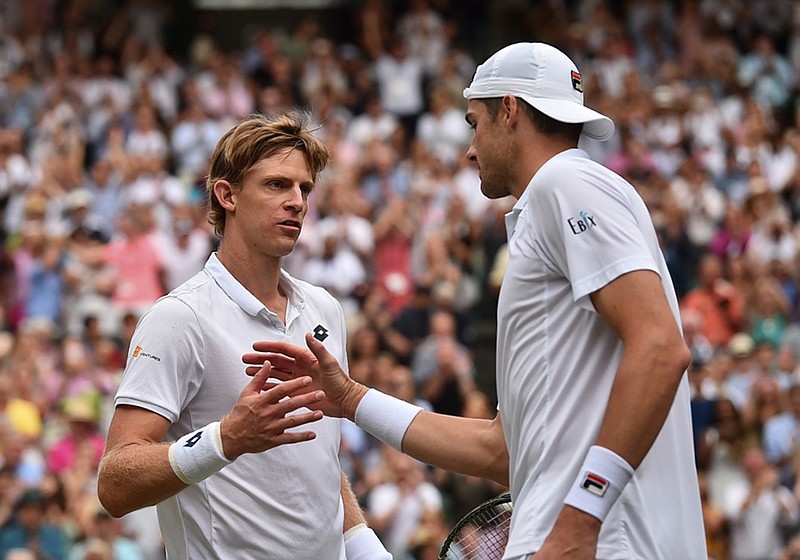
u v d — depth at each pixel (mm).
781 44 44719
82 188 34906
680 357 7707
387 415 9555
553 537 7730
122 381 9289
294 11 49438
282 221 9484
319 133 35875
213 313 9445
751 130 37844
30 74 40469
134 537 21562
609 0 46562
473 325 31641
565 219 8070
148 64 41469
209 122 38094
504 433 8789
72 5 44969
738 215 33406
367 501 22625
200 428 9375
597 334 8164
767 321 29891
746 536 23484
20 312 30141
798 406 24875
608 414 7750
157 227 31094
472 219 33281
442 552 9844
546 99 8586
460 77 42250
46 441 23984
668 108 38594
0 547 21297
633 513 8016
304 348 9711
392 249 31594
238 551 9344
